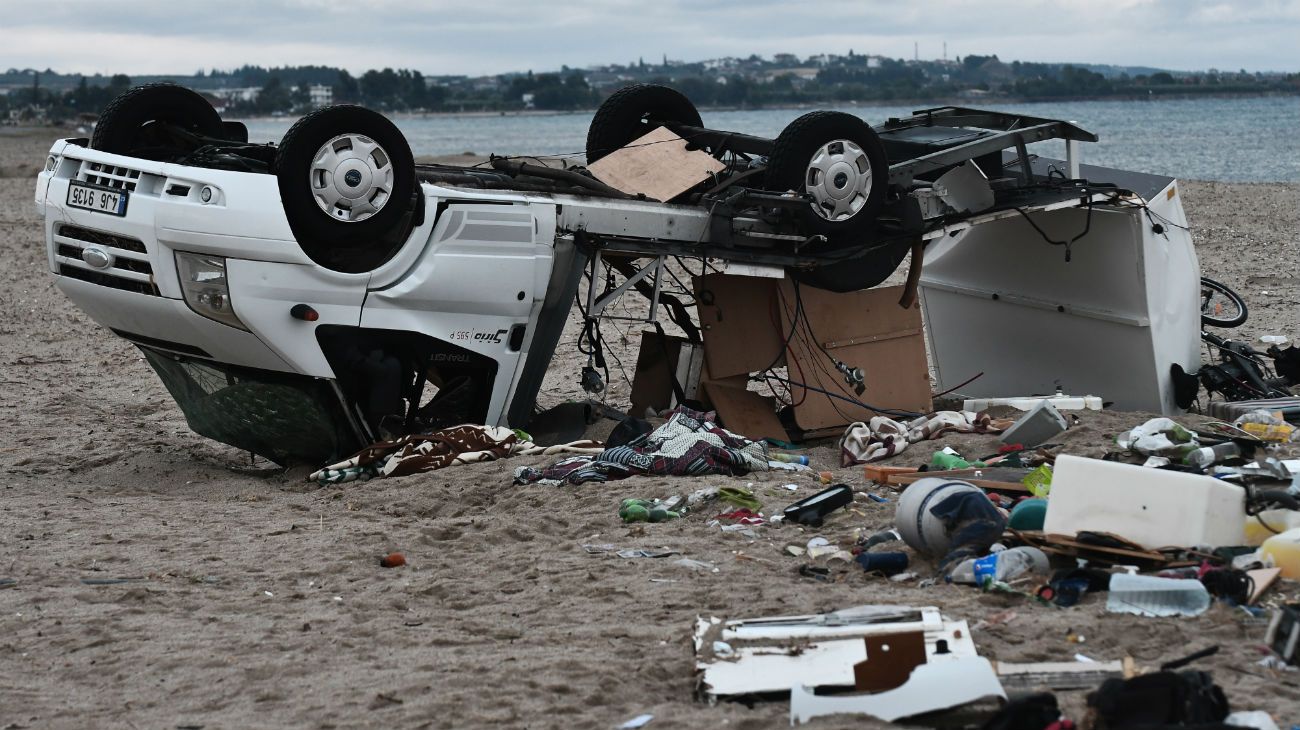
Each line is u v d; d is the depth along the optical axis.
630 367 13.95
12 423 11.72
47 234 9.38
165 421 12.01
